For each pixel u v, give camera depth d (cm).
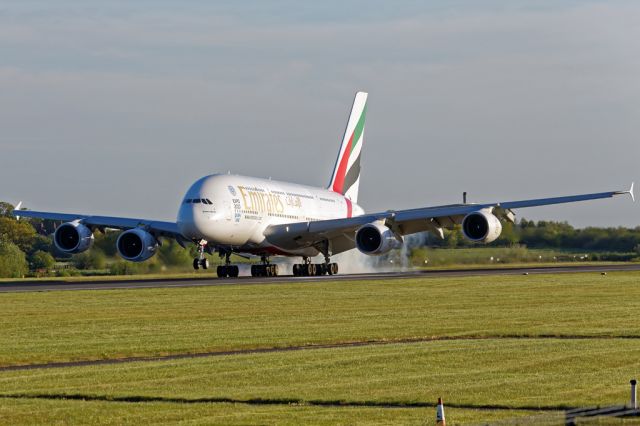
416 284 17938
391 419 6281
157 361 8669
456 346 9362
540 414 6353
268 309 13012
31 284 19100
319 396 6956
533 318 11825
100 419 6334
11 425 6209
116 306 13450
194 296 15062
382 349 9169
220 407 6662
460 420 6222
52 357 8869
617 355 8619
